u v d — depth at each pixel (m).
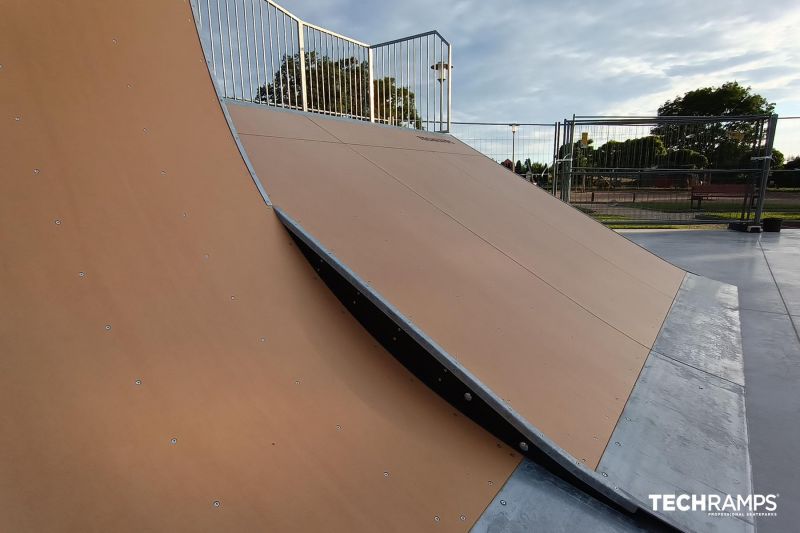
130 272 1.40
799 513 1.53
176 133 2.05
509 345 1.99
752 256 6.47
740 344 3.04
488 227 3.35
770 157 9.07
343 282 1.95
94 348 1.16
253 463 1.14
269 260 1.87
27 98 1.58
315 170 2.92
